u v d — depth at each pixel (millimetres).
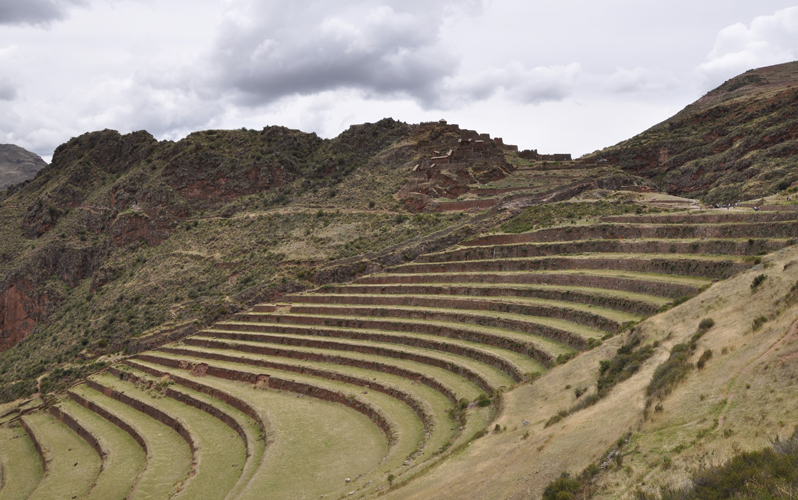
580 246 83125
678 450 26828
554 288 71812
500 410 48125
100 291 142375
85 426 82750
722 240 63188
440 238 107062
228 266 129250
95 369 105562
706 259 60156
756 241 58844
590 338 55438
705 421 28188
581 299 66688
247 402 71375
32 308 149500
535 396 47750
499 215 109938
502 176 135000
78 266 161000
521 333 65750
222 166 176500
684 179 154000
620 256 74312
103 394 94750
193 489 53969
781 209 71750
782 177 116500
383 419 57688
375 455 51875
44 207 185125
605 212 98188
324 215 140750
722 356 34312
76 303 144250
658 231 77062
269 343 91500
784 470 20250
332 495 43500
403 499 36469
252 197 168250
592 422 35688
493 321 70812
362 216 134000
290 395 73000
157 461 64500
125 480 63312
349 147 181750
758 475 20703
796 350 29469
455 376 62500
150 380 91500
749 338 34688
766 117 147250
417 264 99625
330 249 120750
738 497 20141
